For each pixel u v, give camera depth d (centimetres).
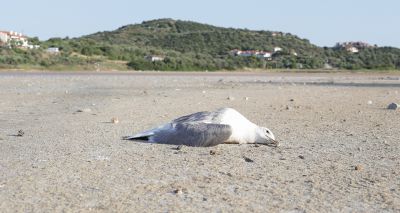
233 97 2381
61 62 8156
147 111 1683
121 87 3144
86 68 7919
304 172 815
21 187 708
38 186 714
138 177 768
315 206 648
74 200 657
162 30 18075
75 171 796
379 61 13550
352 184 748
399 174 809
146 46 14125
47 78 4266
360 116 1588
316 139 1126
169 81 4097
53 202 648
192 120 1047
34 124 1322
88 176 769
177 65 8956
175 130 1027
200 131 998
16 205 634
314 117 1548
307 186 736
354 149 1010
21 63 7656
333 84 3959
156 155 916
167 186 724
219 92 2778
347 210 634
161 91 2795
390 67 11181
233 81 4319
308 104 2038
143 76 5138
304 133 1212
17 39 11100
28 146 998
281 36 17325
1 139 1075
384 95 2677
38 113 1591
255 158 909
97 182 739
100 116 1518
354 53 14712
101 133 1171
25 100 2078
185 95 2486
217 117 1037
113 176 771
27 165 831
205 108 1816
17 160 868
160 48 13725
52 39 10869
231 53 14300
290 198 679
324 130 1265
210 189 714
